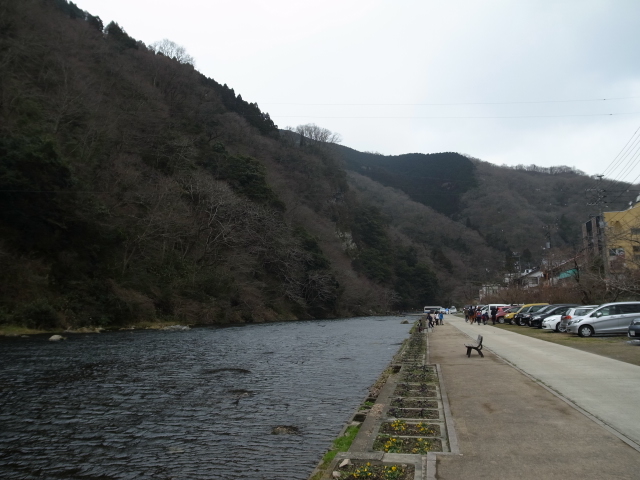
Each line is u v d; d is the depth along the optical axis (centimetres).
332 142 13525
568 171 14788
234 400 1266
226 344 2725
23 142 3488
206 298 5031
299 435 959
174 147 6216
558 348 1969
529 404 921
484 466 584
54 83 5025
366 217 12431
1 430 980
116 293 3934
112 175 4812
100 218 4056
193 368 1783
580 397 972
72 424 1027
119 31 8869
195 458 829
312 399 1288
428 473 564
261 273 6644
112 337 2972
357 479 562
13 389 1357
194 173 6066
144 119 6147
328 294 7881
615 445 654
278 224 7050
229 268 5716
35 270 3431
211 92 10038
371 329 4569
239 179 7219
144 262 4703
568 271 5172
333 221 11162
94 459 823
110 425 1022
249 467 786
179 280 4869
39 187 3453
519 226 12625
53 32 5678
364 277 10694
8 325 2989
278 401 1261
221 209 5738
